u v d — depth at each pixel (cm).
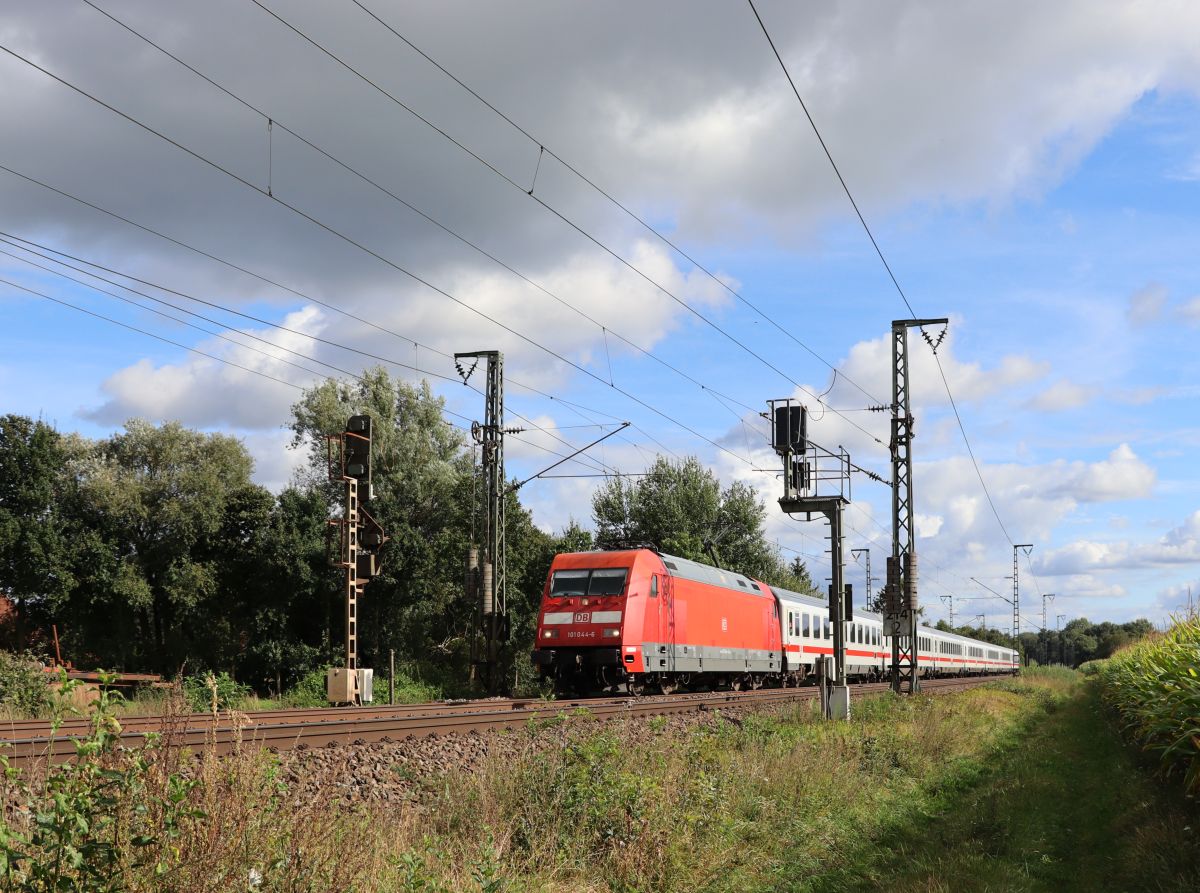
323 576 4478
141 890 518
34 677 2128
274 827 632
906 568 3362
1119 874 948
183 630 4853
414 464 5019
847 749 1669
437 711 2042
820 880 985
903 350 3434
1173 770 1437
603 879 906
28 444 4366
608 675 2630
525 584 4791
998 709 2988
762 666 3503
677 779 1135
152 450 4978
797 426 2647
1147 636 2239
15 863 490
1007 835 1148
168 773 574
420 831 921
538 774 1064
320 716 1789
